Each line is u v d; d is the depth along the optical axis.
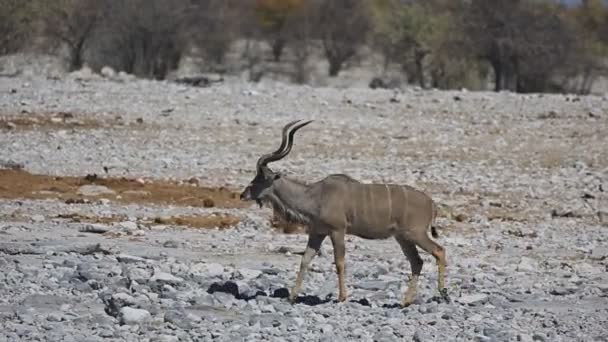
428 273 63.12
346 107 134.62
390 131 122.31
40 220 78.88
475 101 140.12
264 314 50.12
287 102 136.25
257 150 112.38
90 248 66.88
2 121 119.50
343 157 110.31
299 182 53.59
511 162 110.44
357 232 53.00
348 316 50.22
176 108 129.88
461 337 46.50
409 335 46.78
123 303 50.12
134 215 82.56
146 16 198.00
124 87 144.62
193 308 50.91
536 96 145.38
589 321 50.25
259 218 82.25
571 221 86.38
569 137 121.62
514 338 46.09
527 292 58.00
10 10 181.38
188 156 108.38
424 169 105.81
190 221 80.62
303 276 53.38
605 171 107.12
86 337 44.97
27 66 191.50
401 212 52.56
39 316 48.81
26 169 99.94
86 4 195.88
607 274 64.62
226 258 66.69
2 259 61.69
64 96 134.75
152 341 44.50
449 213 87.75
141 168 102.69
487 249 73.56
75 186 92.81
